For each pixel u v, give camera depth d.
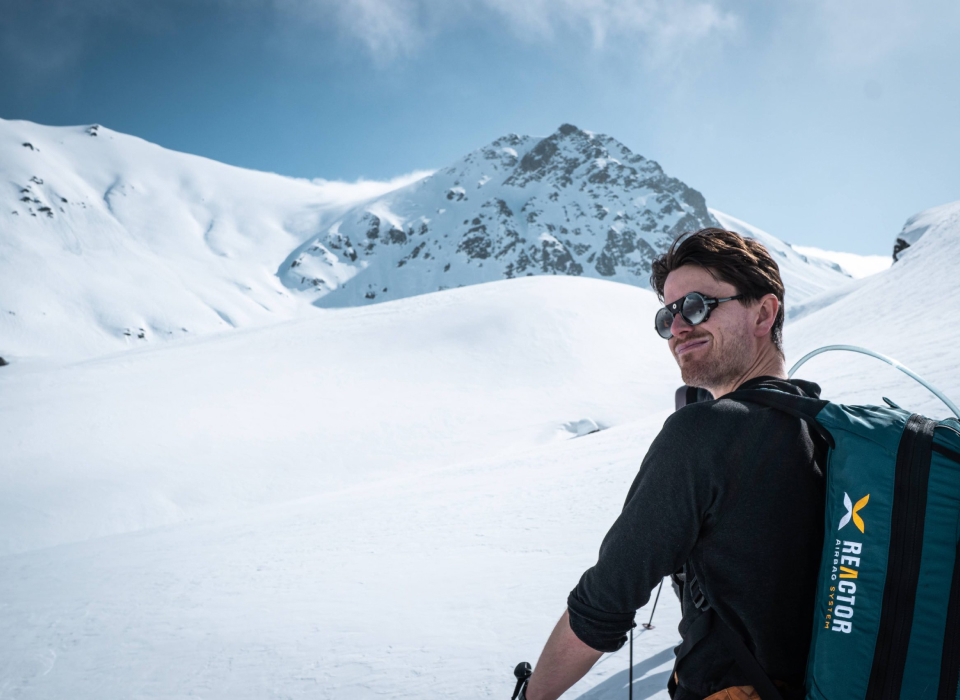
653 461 0.93
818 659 0.78
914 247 40.09
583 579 0.97
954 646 0.71
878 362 13.07
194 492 31.70
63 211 192.88
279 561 8.39
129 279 172.25
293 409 41.78
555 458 15.60
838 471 0.83
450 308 57.47
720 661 0.91
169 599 6.87
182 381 45.56
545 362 48.91
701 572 0.92
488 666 3.30
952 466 0.76
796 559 0.86
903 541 0.75
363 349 50.91
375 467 35.22
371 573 6.52
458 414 41.75
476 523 8.48
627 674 2.68
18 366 66.56
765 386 1.00
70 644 5.49
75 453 34.75
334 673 3.62
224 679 3.90
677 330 1.09
